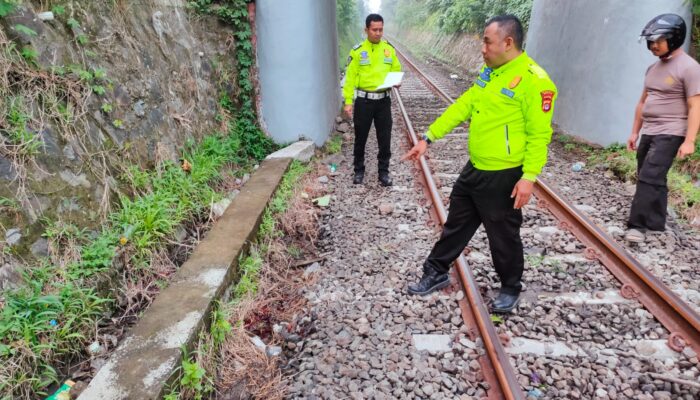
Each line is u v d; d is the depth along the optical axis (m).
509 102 2.42
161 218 3.43
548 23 8.12
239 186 4.90
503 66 2.44
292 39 5.68
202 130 5.05
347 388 2.41
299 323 3.00
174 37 4.94
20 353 2.20
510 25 2.31
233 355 2.66
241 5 5.64
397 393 2.36
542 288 3.24
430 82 12.84
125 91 3.86
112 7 4.02
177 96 4.70
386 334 2.82
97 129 3.41
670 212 4.40
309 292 3.32
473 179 2.71
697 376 2.44
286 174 5.13
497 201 2.66
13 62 2.89
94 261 2.79
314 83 6.01
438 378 2.45
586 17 6.69
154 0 4.74
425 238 4.02
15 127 2.75
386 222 4.37
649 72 3.96
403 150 6.69
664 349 2.63
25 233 2.59
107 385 2.07
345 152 6.72
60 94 3.19
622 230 4.08
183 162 4.38
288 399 2.37
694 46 5.62
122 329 2.69
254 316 3.07
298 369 2.59
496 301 2.98
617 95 5.95
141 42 4.30
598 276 3.35
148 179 3.76
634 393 2.36
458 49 19.62
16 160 2.68
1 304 2.30
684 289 3.18
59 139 3.04
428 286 3.17
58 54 3.25
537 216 4.35
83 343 2.50
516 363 2.55
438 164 5.90
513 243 2.79
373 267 3.58
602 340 2.71
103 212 3.15
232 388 2.45
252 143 5.96
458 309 3.01
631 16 5.65
